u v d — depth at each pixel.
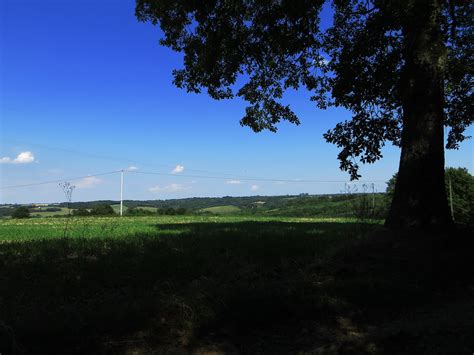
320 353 5.18
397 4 9.76
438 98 11.04
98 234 17.69
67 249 11.34
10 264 9.19
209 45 11.74
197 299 6.17
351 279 8.05
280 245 12.44
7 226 27.56
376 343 5.37
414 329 5.81
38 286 7.28
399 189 11.22
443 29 10.70
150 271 8.50
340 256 9.80
